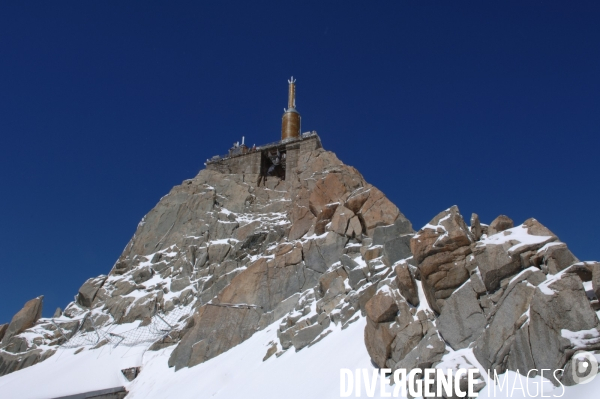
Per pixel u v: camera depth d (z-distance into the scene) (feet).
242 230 182.91
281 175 226.38
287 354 103.14
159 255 187.93
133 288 176.86
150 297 168.76
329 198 156.56
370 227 133.08
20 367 155.94
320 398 77.15
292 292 132.05
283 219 181.68
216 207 198.49
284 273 136.46
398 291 83.82
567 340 56.08
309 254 136.98
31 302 176.55
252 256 166.61
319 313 110.32
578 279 59.41
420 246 78.38
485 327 67.97
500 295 69.72
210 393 103.91
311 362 92.22
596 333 55.67
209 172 216.33
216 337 129.59
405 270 83.10
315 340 100.53
